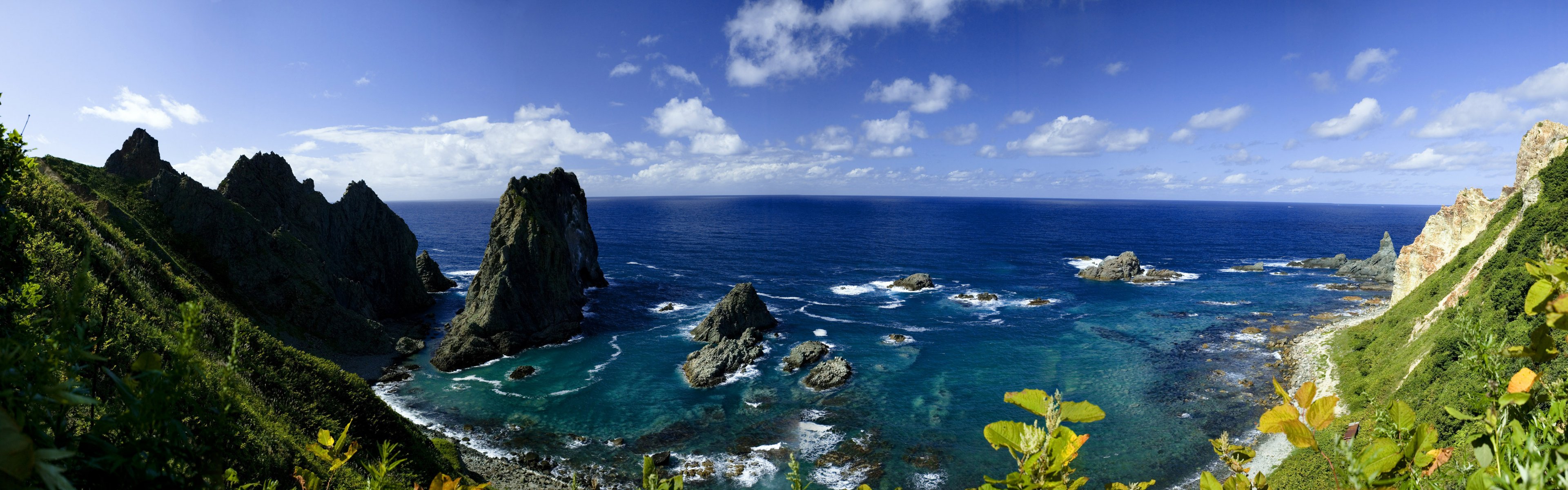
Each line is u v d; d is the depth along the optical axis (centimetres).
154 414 326
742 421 5038
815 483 4162
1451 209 6725
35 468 229
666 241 19012
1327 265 12875
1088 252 16162
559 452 4553
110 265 2722
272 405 2467
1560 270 323
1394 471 347
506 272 7081
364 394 3161
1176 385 5647
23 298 645
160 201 6200
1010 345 7000
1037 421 359
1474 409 382
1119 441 4603
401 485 2477
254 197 7300
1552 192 3975
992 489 355
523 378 6034
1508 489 302
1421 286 6078
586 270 10694
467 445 4644
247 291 6144
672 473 4269
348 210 8581
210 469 358
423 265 10400
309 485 584
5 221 670
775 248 17162
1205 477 406
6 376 290
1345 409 4256
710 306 9188
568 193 10538
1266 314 8375
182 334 345
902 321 8212
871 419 5041
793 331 7594
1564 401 323
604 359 6594
